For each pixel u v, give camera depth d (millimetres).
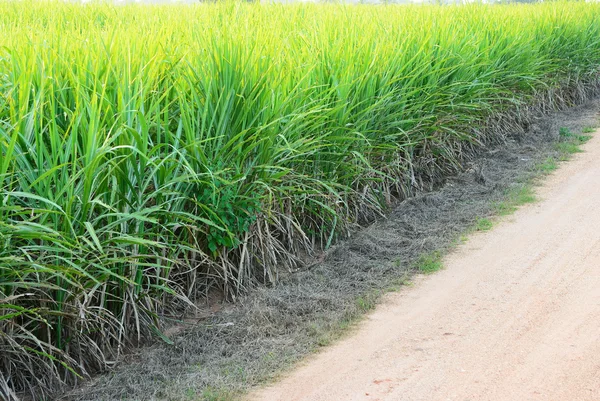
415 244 7363
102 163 5234
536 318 5684
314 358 5203
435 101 9000
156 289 5652
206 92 6195
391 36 9398
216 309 6109
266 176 6387
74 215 4969
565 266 6738
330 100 7477
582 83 15109
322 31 9148
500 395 4562
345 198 7648
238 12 11570
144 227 5617
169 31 7570
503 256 7062
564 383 4672
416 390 4668
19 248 4520
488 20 12469
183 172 5887
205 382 4828
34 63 5402
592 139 11734
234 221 6199
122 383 4859
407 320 5770
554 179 9664
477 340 5355
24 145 4891
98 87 5496
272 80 6684
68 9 13430
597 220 7969
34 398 4688
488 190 9172
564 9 15602
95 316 5047
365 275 6684
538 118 12852
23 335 4574
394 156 8555
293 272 6809
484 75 10352
